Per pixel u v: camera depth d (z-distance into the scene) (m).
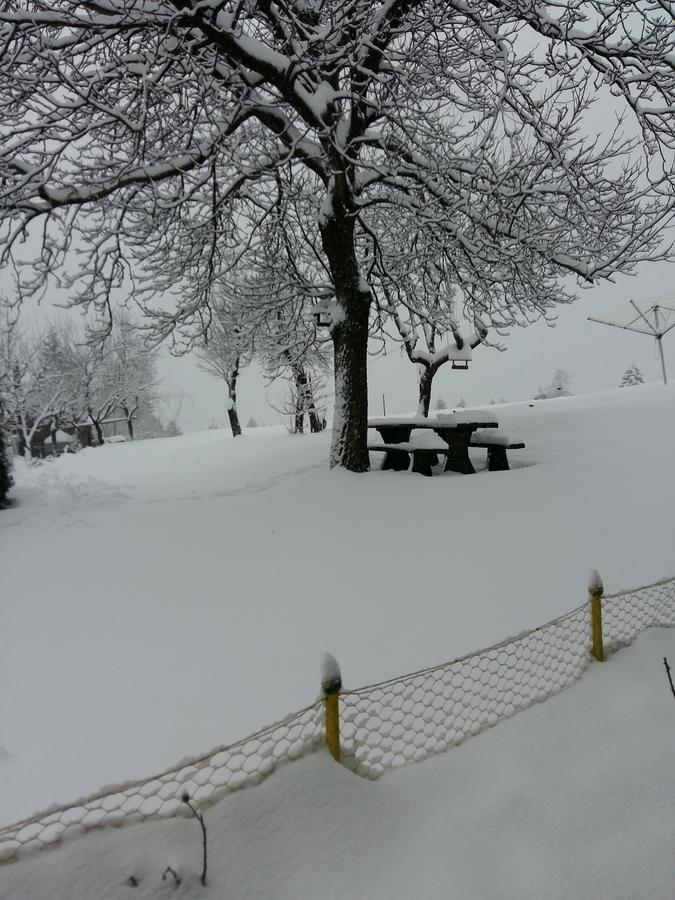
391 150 8.72
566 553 5.23
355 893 1.67
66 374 32.66
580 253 9.70
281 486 8.07
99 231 8.77
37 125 6.61
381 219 12.59
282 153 8.51
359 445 8.60
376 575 5.02
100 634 4.20
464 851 1.86
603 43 7.17
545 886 1.73
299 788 1.95
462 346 13.14
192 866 1.62
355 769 2.17
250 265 11.80
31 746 2.89
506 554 5.30
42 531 6.94
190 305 9.74
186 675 3.53
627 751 2.40
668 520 5.91
